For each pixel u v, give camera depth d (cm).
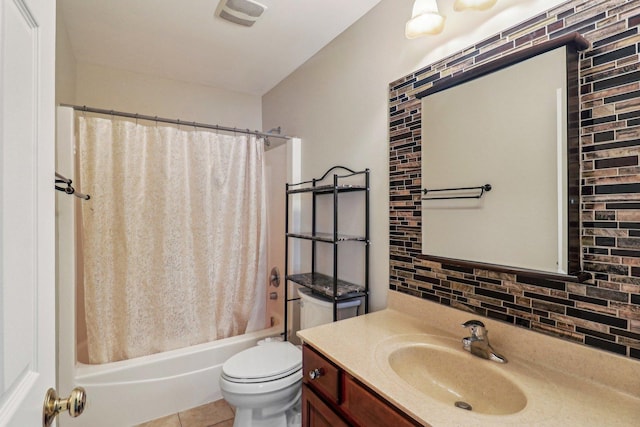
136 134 192
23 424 49
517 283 105
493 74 107
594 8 88
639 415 73
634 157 80
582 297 90
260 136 234
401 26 148
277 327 236
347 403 99
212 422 182
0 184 45
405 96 145
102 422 171
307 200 222
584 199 89
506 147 104
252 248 230
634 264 81
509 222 103
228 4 162
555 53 91
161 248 199
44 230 60
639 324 80
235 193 224
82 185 180
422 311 135
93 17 173
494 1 105
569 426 70
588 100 88
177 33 189
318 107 210
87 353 191
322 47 205
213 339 216
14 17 48
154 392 185
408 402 79
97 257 182
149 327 197
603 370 85
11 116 48
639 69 80
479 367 99
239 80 260
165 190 200
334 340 116
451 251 121
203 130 270
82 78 226
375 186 162
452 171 121
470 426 70
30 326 54
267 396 146
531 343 100
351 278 178
